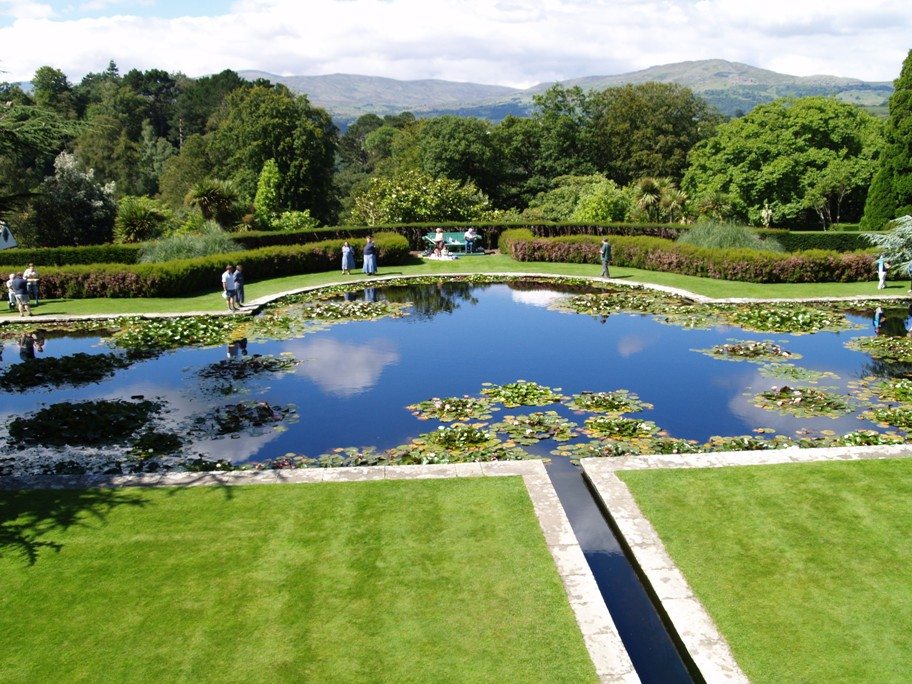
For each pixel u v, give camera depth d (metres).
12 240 38.41
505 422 10.39
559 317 18.17
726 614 5.66
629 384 12.38
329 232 32.44
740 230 26.19
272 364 13.75
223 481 8.05
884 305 19.20
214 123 79.25
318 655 5.27
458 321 17.88
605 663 5.13
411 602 5.85
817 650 5.24
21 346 15.85
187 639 5.48
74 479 8.13
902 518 7.02
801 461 8.34
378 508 7.39
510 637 5.42
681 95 61.47
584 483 8.38
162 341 15.66
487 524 7.03
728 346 14.55
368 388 12.29
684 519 7.09
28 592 6.09
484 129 53.44
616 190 41.12
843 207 44.66
